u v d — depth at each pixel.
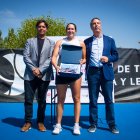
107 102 4.57
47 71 4.56
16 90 8.29
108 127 4.97
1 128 4.89
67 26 4.44
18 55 8.28
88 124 5.26
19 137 4.29
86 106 7.62
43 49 4.50
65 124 5.25
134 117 5.98
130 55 8.34
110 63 4.57
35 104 7.98
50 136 4.35
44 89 4.59
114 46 4.62
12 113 6.50
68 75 4.29
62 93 4.46
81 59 4.41
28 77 4.55
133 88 8.34
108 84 4.50
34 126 5.04
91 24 4.55
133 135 4.42
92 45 4.53
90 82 4.56
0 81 8.25
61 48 4.34
